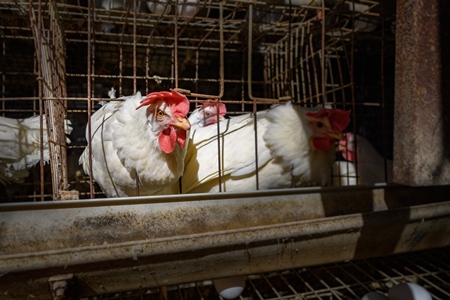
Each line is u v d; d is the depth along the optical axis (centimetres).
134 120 110
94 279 76
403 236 104
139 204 84
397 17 104
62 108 135
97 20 167
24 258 66
